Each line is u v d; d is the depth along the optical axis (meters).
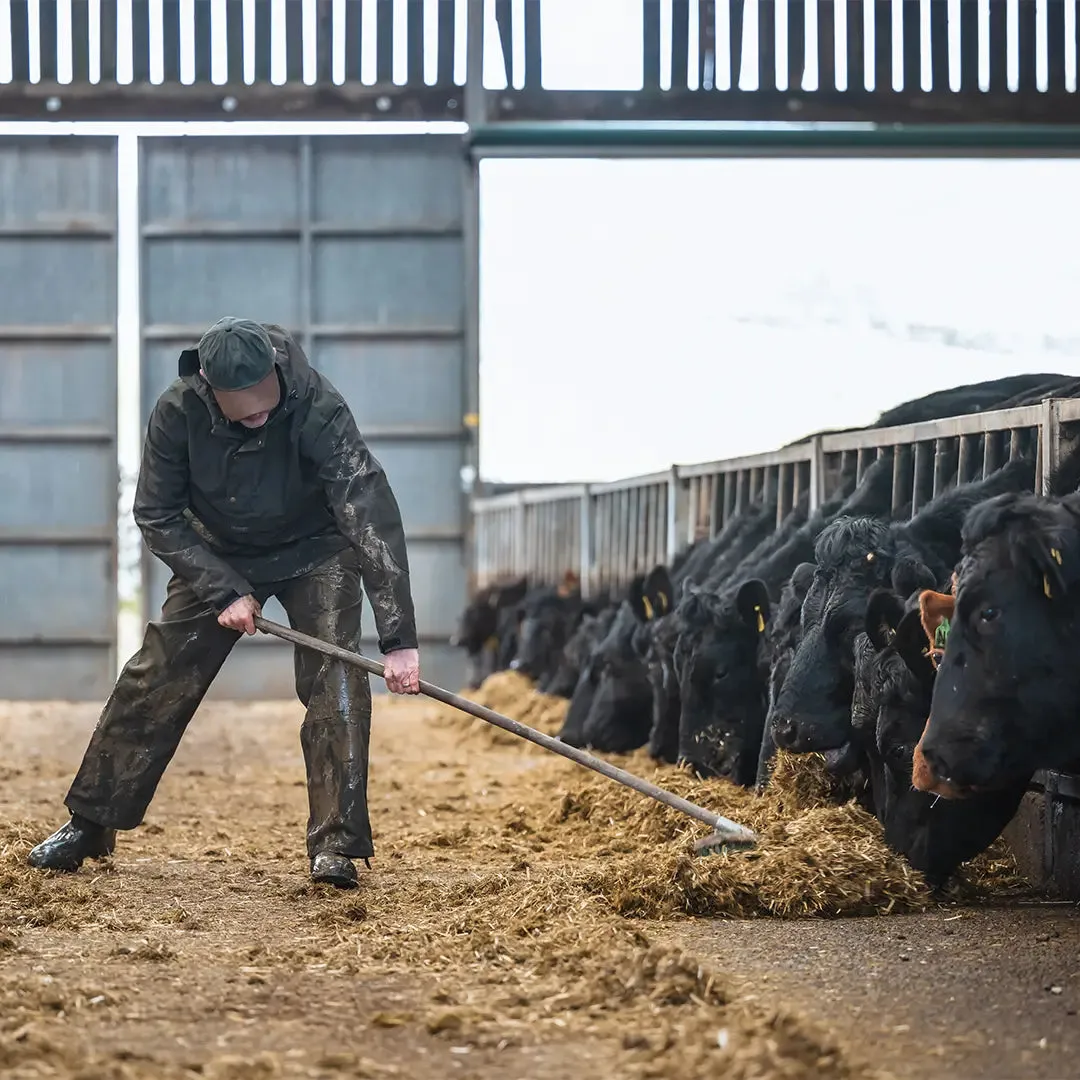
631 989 5.23
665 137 22.48
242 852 8.92
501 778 13.02
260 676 26.58
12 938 6.22
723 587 11.24
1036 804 7.66
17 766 14.13
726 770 10.38
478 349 27.05
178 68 25.28
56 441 26.66
